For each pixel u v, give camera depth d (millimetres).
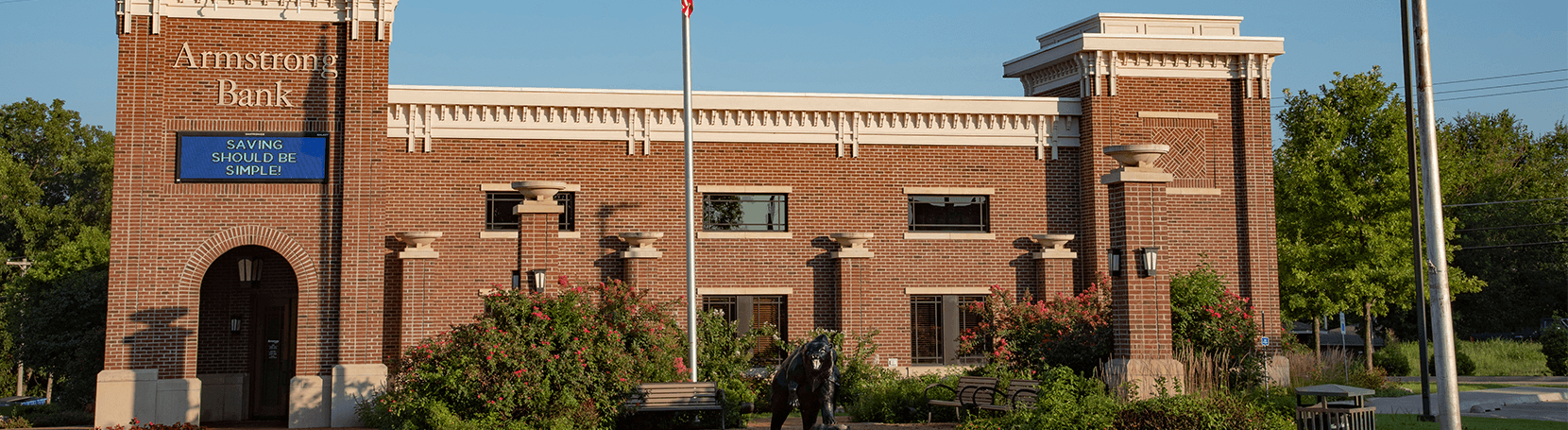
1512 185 58312
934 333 26125
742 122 25859
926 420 18641
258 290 24531
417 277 24062
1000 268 26453
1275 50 26812
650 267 24781
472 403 17734
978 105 26484
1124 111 26531
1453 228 33125
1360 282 31828
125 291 21203
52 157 64250
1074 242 26656
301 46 22156
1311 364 26969
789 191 25875
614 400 18156
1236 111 26984
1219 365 18641
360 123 21922
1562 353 40625
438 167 24594
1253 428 13922
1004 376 18344
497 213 24859
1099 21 27453
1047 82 28172
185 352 21328
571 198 25125
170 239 21484
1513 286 55062
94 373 35219
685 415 18609
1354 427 15320
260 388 24406
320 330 21625
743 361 23953
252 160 21797
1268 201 26688
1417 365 42406
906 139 26375
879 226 26125
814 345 15102
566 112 25109
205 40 21891
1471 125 62531
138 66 21625
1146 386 17328
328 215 21891
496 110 24844
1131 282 17797
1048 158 26875
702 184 25562
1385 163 32375
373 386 21391
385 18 22266
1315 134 33750
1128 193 18047
